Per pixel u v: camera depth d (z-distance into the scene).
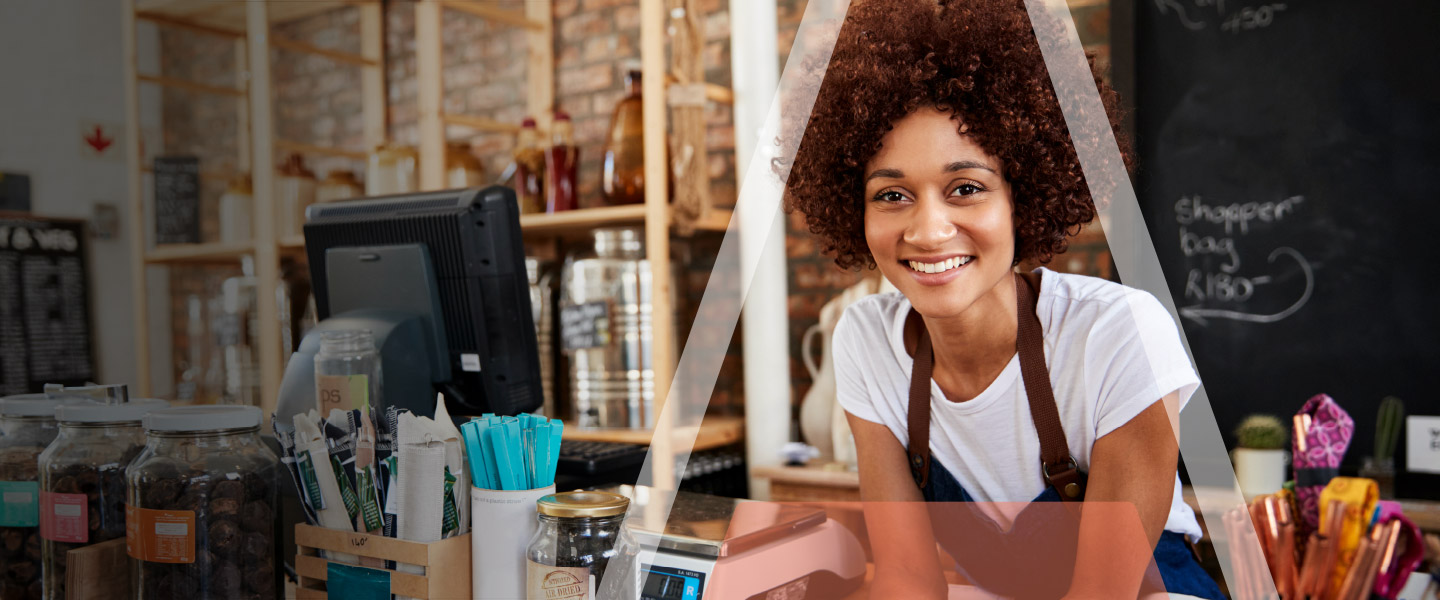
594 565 0.81
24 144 3.11
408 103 3.23
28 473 1.09
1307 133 2.07
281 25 3.47
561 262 2.68
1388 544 1.67
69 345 3.20
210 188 3.51
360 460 0.92
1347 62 2.04
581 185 2.96
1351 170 2.04
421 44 2.75
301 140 3.43
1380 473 1.90
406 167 2.79
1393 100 2.00
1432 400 1.97
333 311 1.36
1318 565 1.73
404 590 0.88
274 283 2.88
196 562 0.91
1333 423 1.86
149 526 0.91
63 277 3.20
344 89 3.33
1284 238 2.10
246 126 3.45
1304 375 2.09
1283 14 2.09
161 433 0.93
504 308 1.23
